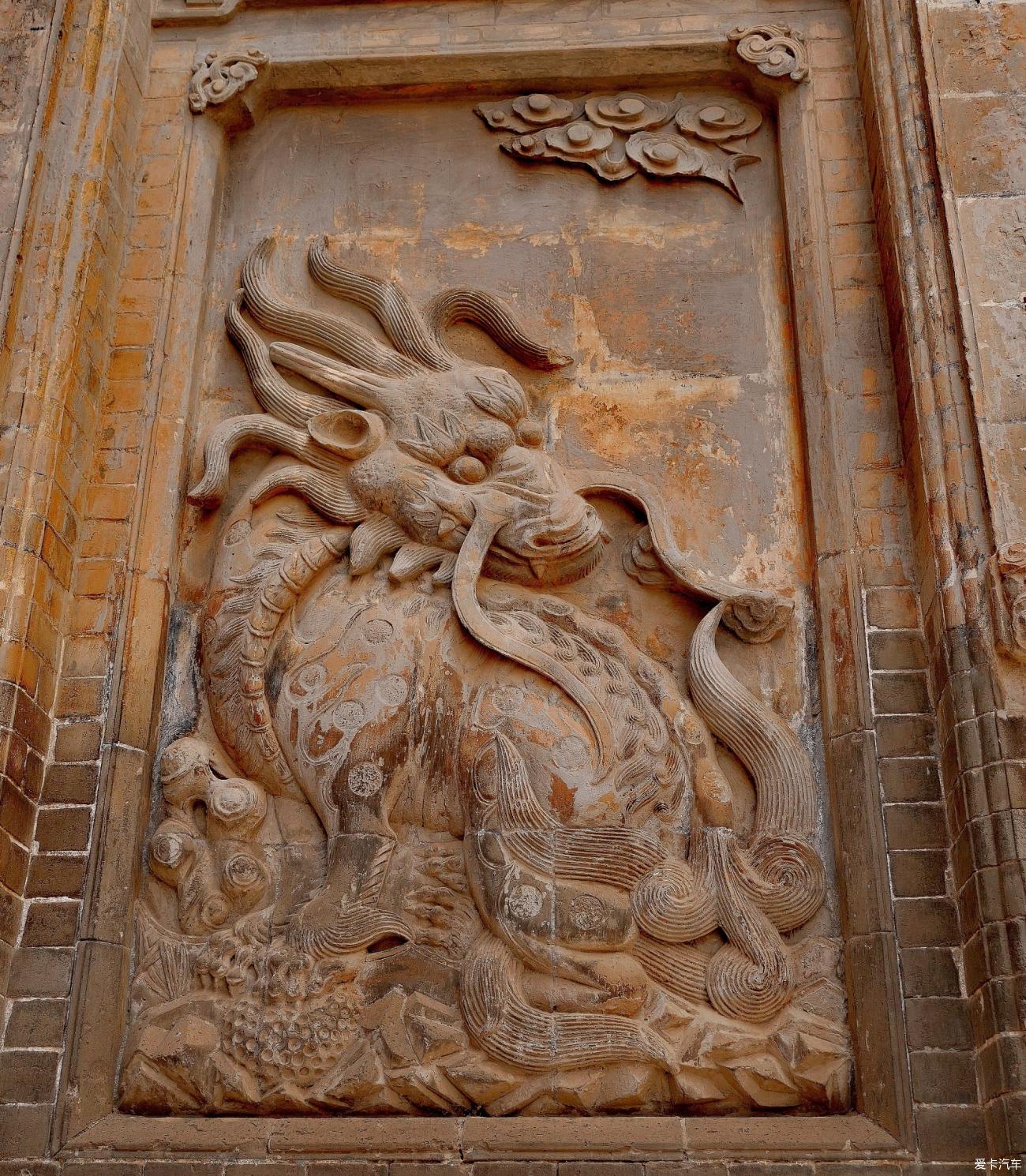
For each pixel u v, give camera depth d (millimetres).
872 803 4008
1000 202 4461
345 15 5395
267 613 4363
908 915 3857
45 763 4191
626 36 5238
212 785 4188
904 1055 3697
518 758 4086
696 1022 3846
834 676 4215
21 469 4281
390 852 4070
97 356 4711
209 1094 3811
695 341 4875
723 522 4586
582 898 3936
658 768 4133
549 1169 3637
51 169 4773
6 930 3910
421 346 4770
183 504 4668
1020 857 3604
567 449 4719
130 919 4062
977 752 3797
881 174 4750
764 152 5191
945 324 4324
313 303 5000
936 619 4066
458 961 3945
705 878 4008
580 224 5102
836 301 4742
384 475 4504
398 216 5168
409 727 4188
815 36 5230
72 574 4445
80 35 5023
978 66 4707
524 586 4508
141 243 5004
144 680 4328
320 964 3936
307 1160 3689
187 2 5410
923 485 4203
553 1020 3811
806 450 4609
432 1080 3768
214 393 4887
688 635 4438
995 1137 3494
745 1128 3693
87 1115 3773
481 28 5301
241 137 5371
